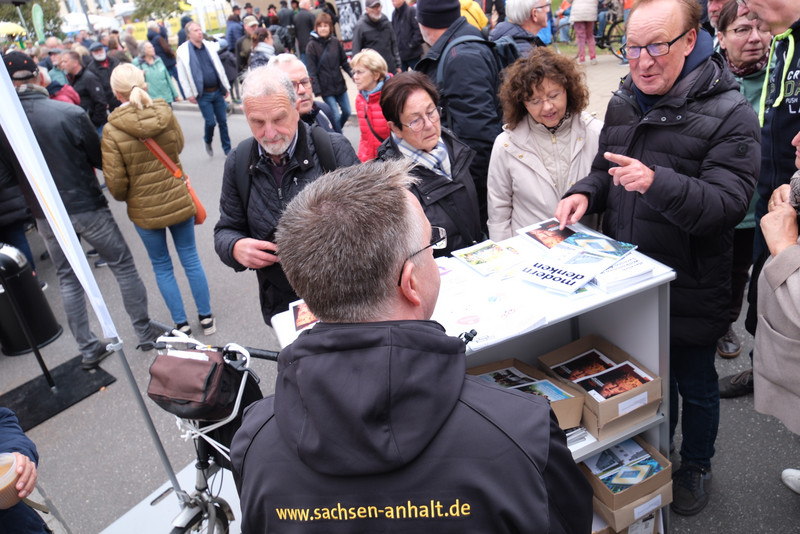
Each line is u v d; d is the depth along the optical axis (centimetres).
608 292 170
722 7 315
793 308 165
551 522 92
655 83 184
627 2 889
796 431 175
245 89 219
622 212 206
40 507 199
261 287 248
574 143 242
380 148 251
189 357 165
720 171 180
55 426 346
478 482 86
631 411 190
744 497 236
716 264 195
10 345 423
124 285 383
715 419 221
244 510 99
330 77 751
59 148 335
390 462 85
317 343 94
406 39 845
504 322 162
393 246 95
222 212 248
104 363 395
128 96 346
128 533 228
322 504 90
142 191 357
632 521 197
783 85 240
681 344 206
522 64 232
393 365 88
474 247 213
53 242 353
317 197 101
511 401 95
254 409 107
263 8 1822
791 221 173
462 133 303
